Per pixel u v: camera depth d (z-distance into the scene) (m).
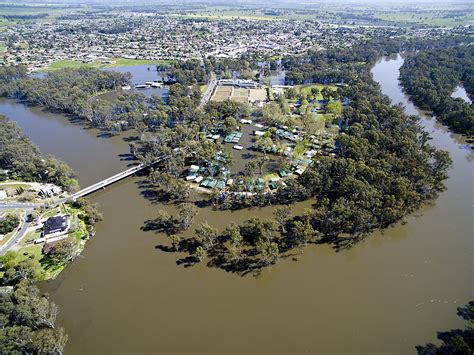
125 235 171.50
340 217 159.88
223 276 146.62
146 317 129.38
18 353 108.44
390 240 165.62
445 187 196.62
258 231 158.12
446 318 126.56
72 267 152.38
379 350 116.25
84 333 124.12
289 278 145.12
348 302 133.62
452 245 161.38
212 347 118.50
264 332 123.06
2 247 158.62
